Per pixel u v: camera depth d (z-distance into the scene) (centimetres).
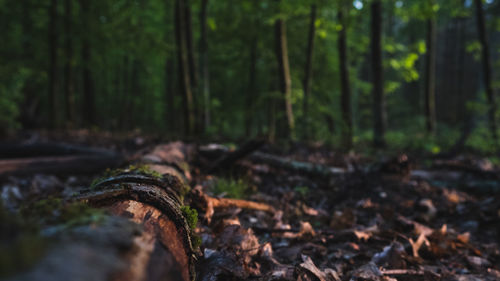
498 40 2455
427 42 1352
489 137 1005
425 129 1345
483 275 247
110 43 1218
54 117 1170
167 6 1537
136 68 2134
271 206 366
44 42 1354
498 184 507
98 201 149
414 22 2381
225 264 206
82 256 67
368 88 1573
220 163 504
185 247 161
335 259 251
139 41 1195
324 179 526
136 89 2233
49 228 81
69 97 1198
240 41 1389
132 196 157
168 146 534
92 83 1438
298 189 461
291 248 260
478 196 502
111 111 2327
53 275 57
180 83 1041
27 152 681
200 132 1055
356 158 697
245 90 1642
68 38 1183
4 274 52
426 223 381
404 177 533
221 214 304
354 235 292
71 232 77
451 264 265
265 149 706
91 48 1316
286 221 341
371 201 438
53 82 1168
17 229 64
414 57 905
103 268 68
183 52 1045
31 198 374
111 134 980
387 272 231
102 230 83
